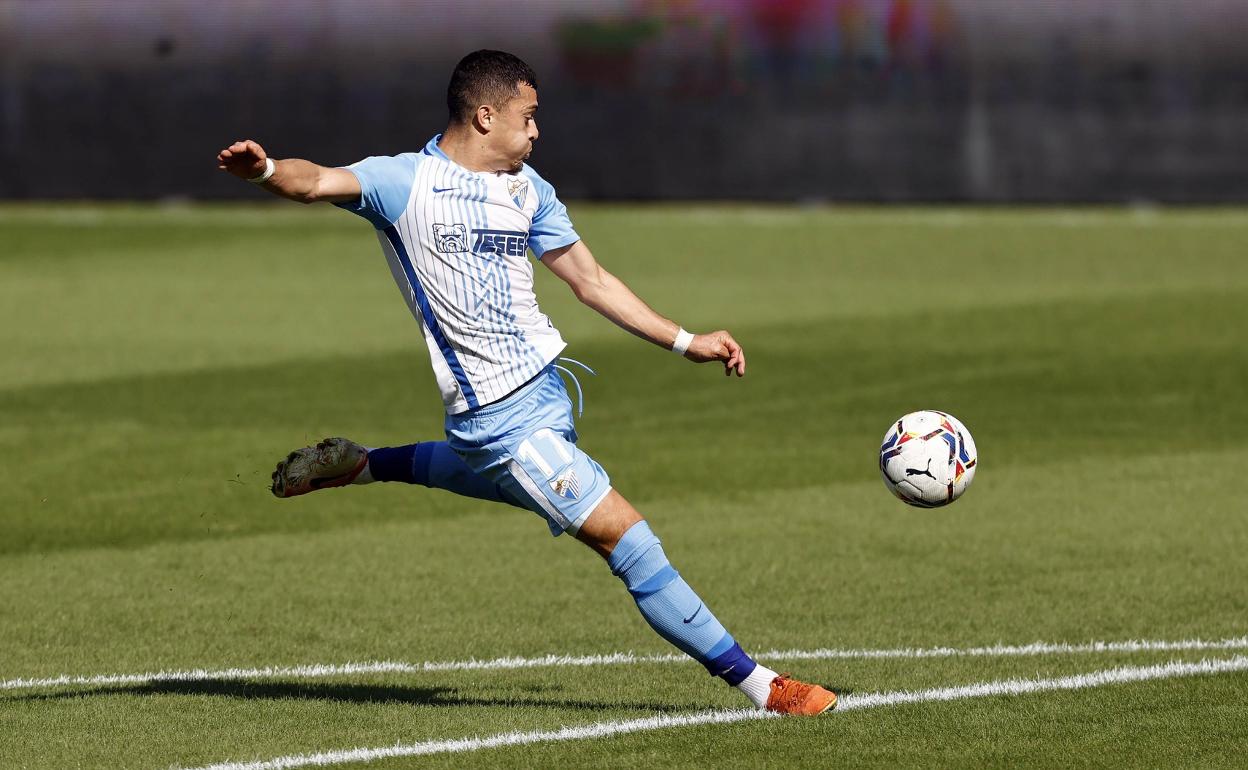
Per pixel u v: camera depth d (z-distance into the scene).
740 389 47.53
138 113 102.50
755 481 35.56
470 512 33.12
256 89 100.94
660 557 18.28
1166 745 17.33
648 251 82.81
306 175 16.97
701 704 19.58
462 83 17.94
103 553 29.50
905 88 95.50
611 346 55.75
